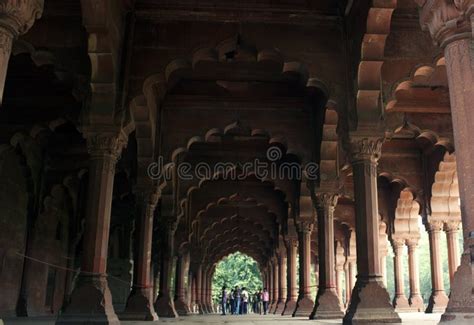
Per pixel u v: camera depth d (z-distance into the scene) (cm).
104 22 641
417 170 1350
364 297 661
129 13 764
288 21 777
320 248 984
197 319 1081
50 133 1216
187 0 775
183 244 1539
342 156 998
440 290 1325
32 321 930
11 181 1103
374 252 683
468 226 352
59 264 1434
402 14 764
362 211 700
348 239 2123
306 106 1046
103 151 702
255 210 1906
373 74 714
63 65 712
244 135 1248
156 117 999
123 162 1166
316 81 766
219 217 1894
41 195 1246
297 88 1022
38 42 715
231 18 775
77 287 645
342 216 1823
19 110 1006
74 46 719
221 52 788
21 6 375
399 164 1352
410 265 1583
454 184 1295
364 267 682
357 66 717
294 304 1541
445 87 1025
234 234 2445
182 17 776
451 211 1313
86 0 618
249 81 1004
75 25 726
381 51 698
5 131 997
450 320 341
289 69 791
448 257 1316
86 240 668
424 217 1329
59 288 1435
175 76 974
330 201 991
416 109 1058
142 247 957
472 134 364
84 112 709
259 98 1045
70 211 1508
